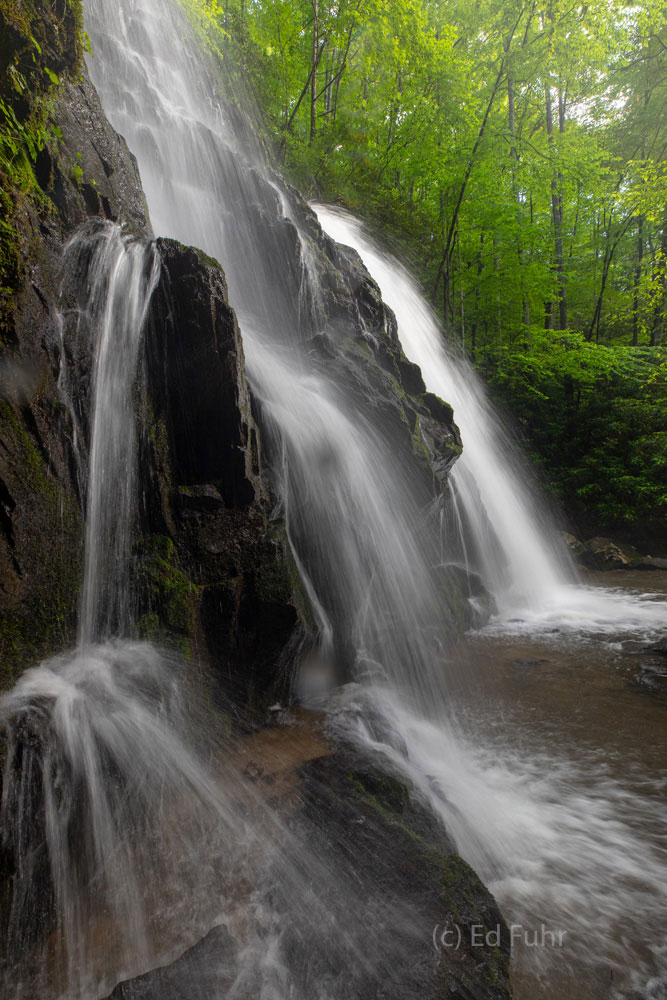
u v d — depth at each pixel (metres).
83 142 4.45
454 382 10.89
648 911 2.77
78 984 2.24
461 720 4.73
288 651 4.24
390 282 10.45
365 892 2.61
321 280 7.27
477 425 10.92
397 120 14.39
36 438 3.12
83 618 3.27
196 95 9.46
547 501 13.94
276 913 2.52
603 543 12.06
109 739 3.02
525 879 2.98
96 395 3.59
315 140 12.49
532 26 13.48
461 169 12.95
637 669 5.73
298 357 6.13
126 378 3.83
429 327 10.97
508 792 3.71
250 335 6.04
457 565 7.39
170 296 4.04
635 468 13.79
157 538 3.82
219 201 7.29
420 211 14.58
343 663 4.95
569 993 2.34
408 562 6.04
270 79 12.59
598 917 2.74
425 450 6.36
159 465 3.91
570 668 5.81
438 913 2.49
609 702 4.98
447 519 7.63
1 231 3.07
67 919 2.52
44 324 3.29
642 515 13.06
